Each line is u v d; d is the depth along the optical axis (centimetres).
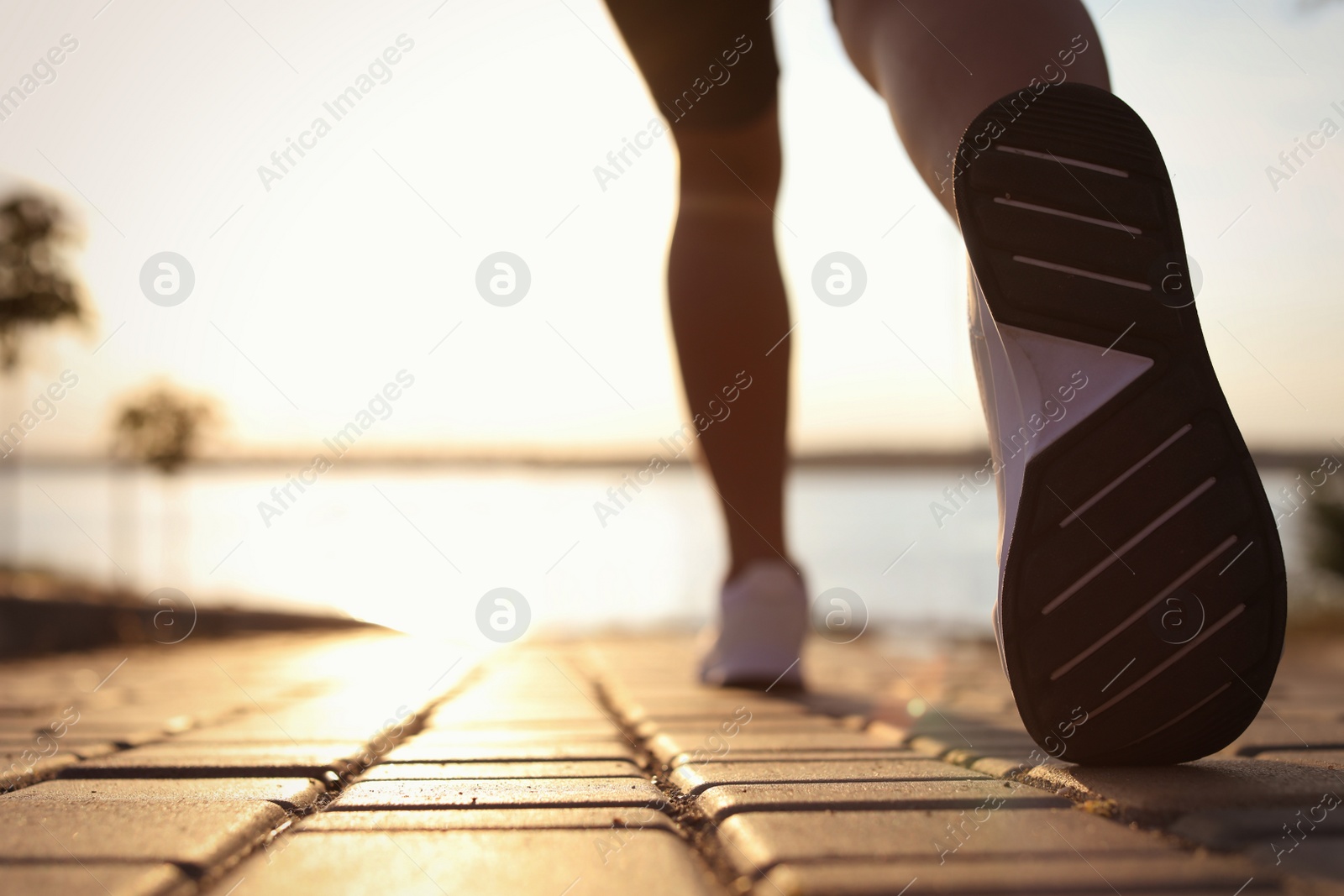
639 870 80
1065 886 73
